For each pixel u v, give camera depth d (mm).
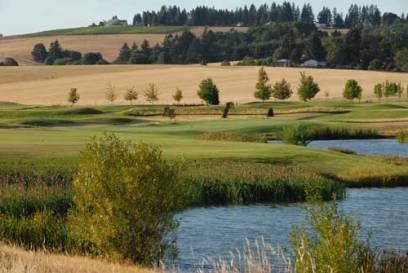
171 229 28656
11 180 47062
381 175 61219
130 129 107375
